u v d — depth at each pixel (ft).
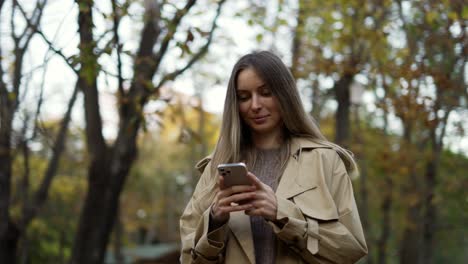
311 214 9.25
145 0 23.71
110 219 29.04
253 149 10.25
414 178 39.14
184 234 9.87
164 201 123.75
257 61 9.84
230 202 8.87
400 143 38.11
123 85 23.77
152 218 125.18
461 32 26.40
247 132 10.37
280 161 9.98
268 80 9.77
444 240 74.28
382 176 45.55
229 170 8.73
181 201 135.03
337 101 34.12
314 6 34.27
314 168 9.68
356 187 58.13
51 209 68.95
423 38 28.27
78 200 70.69
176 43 20.85
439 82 26.99
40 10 23.49
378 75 31.09
